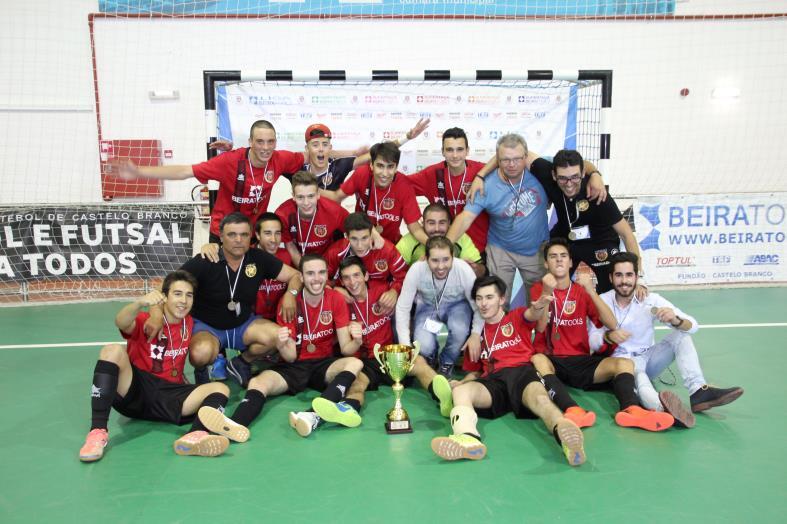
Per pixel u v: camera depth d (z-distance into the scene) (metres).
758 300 6.64
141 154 8.22
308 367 3.96
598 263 4.61
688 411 3.29
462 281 4.16
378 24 8.12
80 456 2.99
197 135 8.27
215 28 8.04
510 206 4.56
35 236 6.79
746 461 2.94
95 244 6.89
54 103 8.10
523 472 2.85
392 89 6.40
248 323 4.13
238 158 4.52
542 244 4.76
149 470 2.89
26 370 4.47
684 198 7.22
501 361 3.78
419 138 6.51
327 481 2.77
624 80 8.41
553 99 6.50
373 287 4.27
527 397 3.43
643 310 3.93
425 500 2.58
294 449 3.14
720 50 8.41
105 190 8.26
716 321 5.73
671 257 7.26
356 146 6.46
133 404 3.42
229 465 2.94
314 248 4.55
